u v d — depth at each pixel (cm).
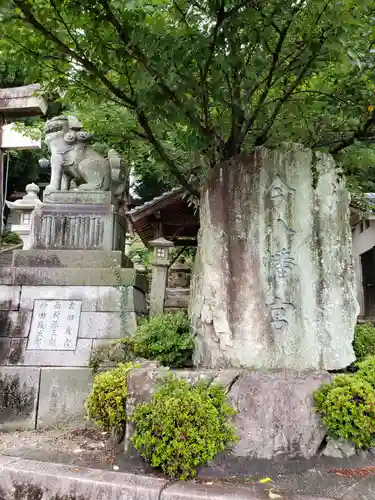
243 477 335
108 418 409
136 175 1617
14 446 439
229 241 439
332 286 426
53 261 614
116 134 568
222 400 359
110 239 642
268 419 366
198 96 431
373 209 870
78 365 548
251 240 433
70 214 652
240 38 392
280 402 371
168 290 1016
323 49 386
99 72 393
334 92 456
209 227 450
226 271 433
